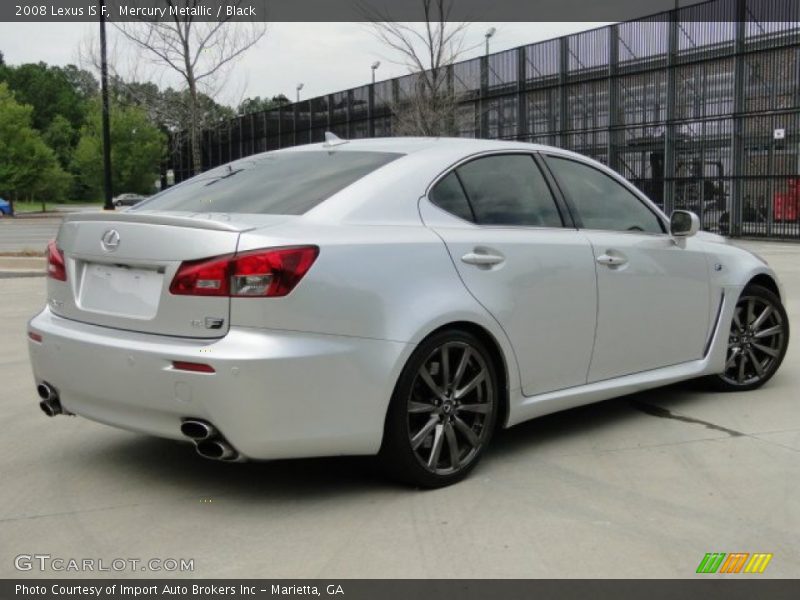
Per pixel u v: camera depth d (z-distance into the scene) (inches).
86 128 2684.5
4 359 272.7
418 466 146.7
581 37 1104.2
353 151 171.2
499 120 1217.4
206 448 133.9
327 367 133.5
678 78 1015.0
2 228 1438.2
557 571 118.1
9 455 170.6
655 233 200.5
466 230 158.7
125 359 136.4
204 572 118.7
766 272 222.7
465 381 155.4
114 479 156.0
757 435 182.4
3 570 119.6
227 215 147.5
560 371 171.8
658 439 180.2
